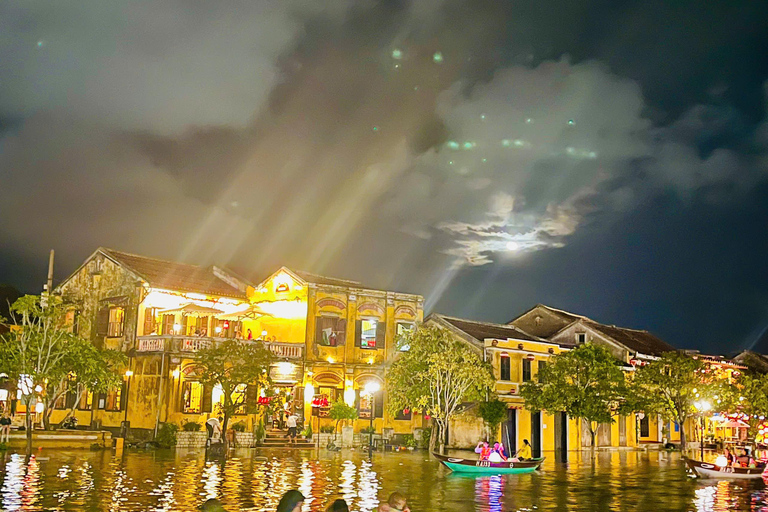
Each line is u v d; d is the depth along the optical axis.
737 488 30.33
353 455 41.59
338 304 51.00
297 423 48.25
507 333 54.06
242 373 38.94
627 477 33.91
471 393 43.34
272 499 22.72
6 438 36.72
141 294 47.72
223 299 51.62
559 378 47.06
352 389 50.16
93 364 39.47
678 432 62.84
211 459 35.75
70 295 52.22
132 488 24.22
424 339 44.66
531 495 26.30
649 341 69.81
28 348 38.06
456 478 30.75
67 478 26.14
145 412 44.59
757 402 54.91
